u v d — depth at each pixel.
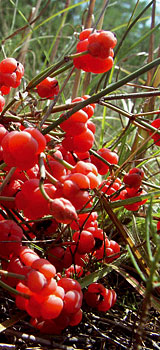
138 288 0.17
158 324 0.17
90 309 0.17
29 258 0.14
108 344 0.16
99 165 0.18
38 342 0.15
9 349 0.15
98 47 0.15
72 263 0.17
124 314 0.18
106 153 0.18
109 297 0.16
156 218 0.18
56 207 0.14
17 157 0.14
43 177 0.14
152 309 0.18
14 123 0.18
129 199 0.17
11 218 0.16
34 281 0.13
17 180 0.16
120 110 0.18
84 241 0.16
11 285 0.15
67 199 0.14
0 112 0.17
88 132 0.16
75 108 0.16
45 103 0.27
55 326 0.15
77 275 0.17
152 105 0.24
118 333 0.17
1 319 0.16
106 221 0.21
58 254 0.17
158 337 0.17
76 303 0.14
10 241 0.15
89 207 0.17
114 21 0.77
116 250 0.18
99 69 0.15
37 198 0.14
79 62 0.16
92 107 0.18
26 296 0.14
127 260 0.20
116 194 0.18
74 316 0.15
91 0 0.25
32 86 0.17
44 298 0.14
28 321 0.16
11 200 0.15
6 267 0.16
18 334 0.15
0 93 0.17
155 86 0.24
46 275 0.14
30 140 0.14
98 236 0.17
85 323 0.16
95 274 0.17
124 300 0.18
